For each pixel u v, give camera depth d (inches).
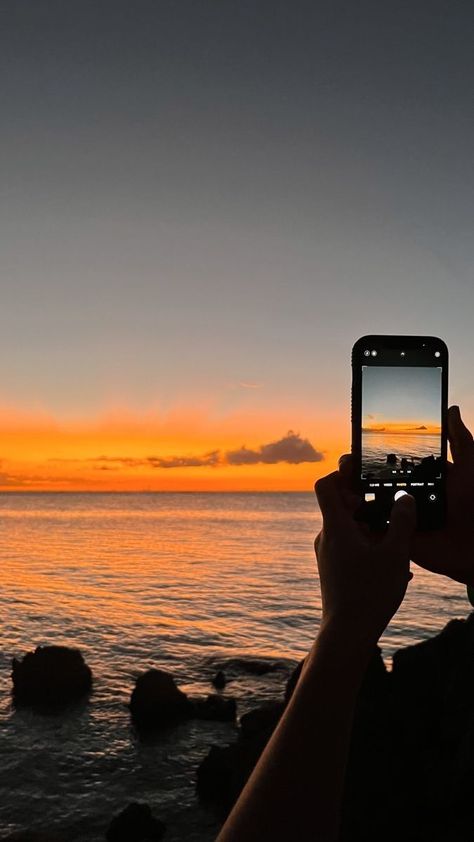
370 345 67.6
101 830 697.6
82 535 6451.8
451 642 677.9
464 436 64.1
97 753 912.9
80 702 1138.7
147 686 1042.1
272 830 32.7
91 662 1529.3
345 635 37.3
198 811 705.0
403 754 472.7
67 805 759.1
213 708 1048.8
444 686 586.6
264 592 2817.4
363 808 428.1
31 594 2741.1
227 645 1729.8
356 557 39.6
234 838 32.8
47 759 896.3
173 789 777.6
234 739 945.5
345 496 56.3
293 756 34.1
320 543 42.9
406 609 2203.5
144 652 1644.9
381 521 54.4
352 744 478.3
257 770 35.1
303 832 32.5
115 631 1946.4
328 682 36.0
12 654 1643.7
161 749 916.6
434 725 525.0
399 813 417.4
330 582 39.9
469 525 59.1
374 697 537.6
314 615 2218.3
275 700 1182.9
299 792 33.2
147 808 650.2
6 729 1014.4
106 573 3540.8
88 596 2694.4
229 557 4475.9
